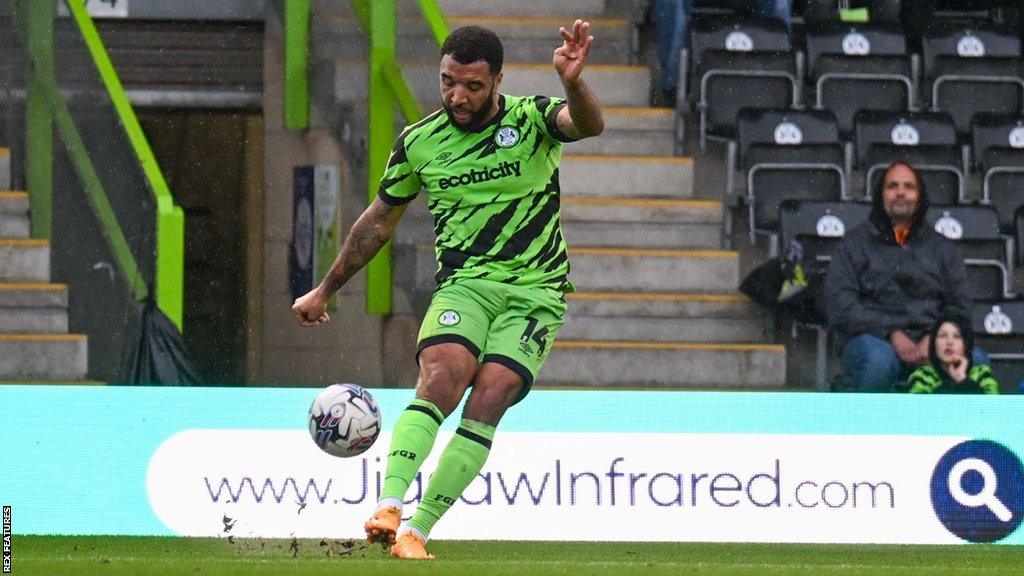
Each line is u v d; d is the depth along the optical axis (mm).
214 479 21094
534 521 21266
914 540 22188
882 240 30250
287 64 39125
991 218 35344
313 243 37875
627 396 21641
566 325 32906
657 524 21562
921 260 30250
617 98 38281
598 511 21422
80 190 32625
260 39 42906
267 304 40625
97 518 21047
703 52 38031
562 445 21406
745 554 19750
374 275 33438
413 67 31375
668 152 37531
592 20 39938
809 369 33094
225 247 49469
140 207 30656
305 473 21062
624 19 40094
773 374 32281
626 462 21562
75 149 32875
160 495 21078
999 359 32594
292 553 18344
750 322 33438
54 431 21125
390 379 33656
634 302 33125
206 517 21062
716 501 21750
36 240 33438
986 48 41844
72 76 32938
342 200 35531
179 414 21188
